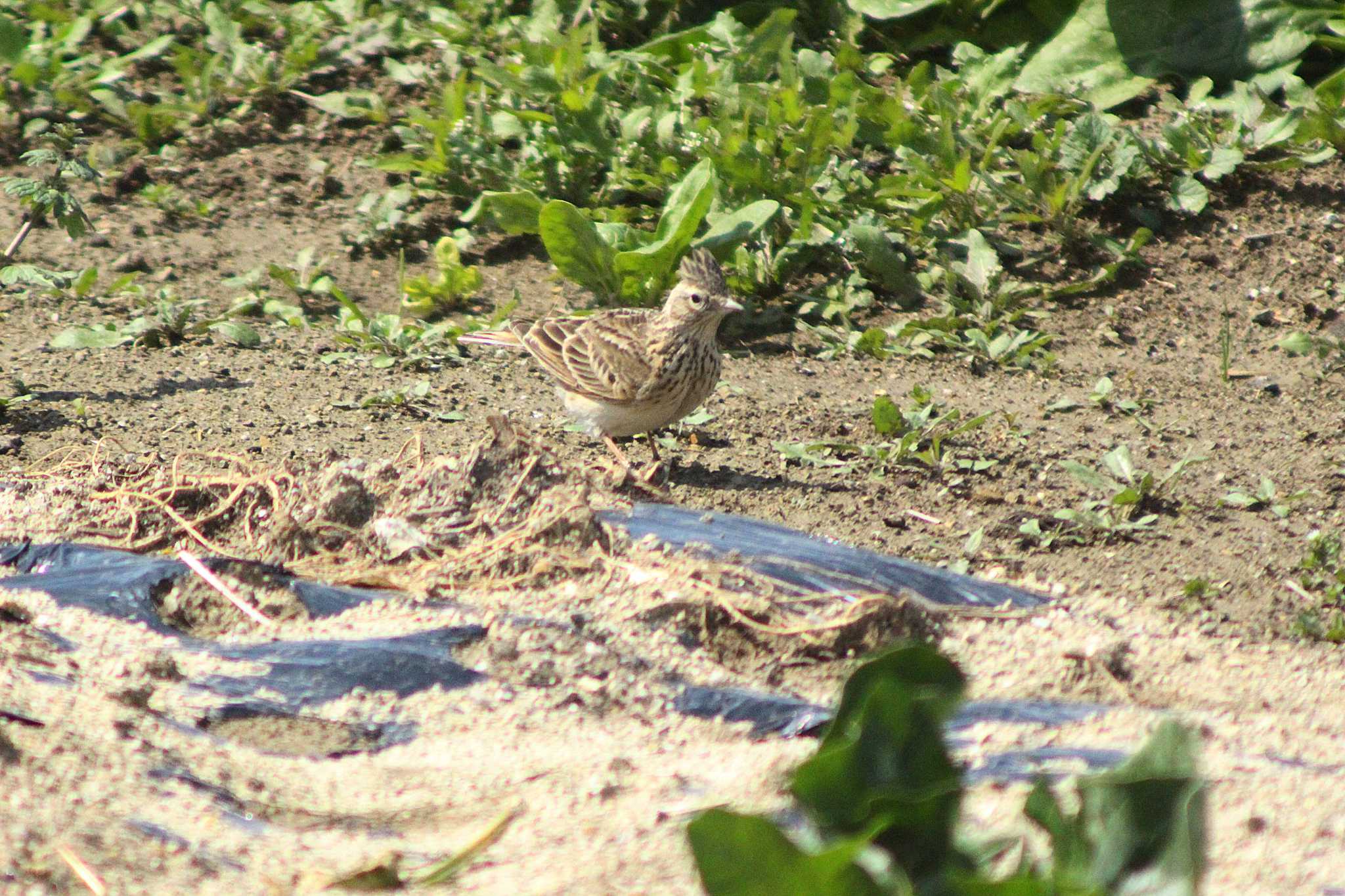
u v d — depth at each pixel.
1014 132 17.47
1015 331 15.30
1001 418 13.47
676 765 6.52
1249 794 5.99
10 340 14.55
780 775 5.99
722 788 6.04
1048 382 14.37
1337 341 14.59
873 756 4.45
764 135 16.69
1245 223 16.36
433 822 6.02
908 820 4.34
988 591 9.48
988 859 4.52
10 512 10.09
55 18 20.61
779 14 18.17
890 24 19.84
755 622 8.49
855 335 15.20
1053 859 4.42
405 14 21.03
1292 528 11.19
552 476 9.92
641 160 17.25
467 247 17.14
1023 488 11.91
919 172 16.39
